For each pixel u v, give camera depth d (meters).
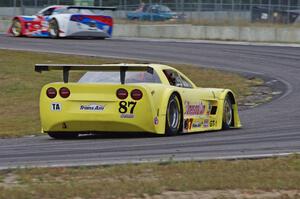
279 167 28.98
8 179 26.62
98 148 36.78
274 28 127.44
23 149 37.41
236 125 48.56
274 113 56.59
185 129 43.25
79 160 31.95
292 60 95.69
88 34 117.94
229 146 36.81
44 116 41.28
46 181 26.16
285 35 126.62
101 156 33.31
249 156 32.22
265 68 88.88
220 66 90.44
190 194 24.12
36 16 121.31
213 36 133.62
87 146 37.94
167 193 24.20
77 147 37.59
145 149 35.81
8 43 109.88
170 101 41.56
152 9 162.62
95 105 40.25
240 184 25.45
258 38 128.62
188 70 86.56
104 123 40.28
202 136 42.31
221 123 47.00
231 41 128.50
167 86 41.81
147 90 39.78
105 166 29.39
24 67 86.75
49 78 81.00
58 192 23.78
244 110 60.75
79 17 116.25
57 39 118.50
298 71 86.31
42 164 30.67
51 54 97.06
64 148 37.31
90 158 32.62
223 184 25.30
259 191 24.77
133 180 26.16
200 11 157.50
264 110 59.16
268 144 37.56
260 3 153.12
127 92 39.81
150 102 39.84
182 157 32.28
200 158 31.73
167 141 39.31
